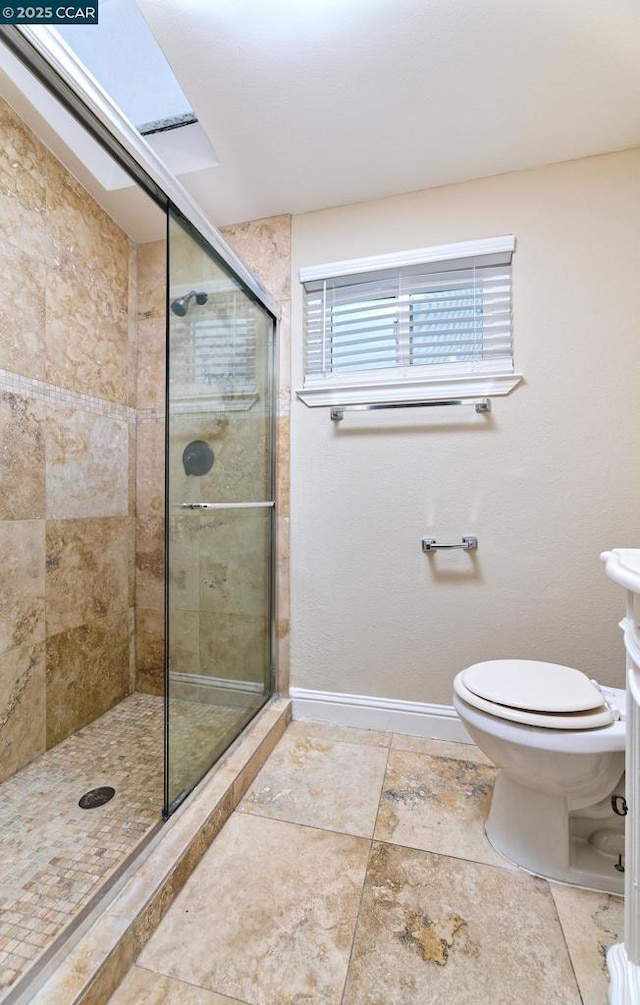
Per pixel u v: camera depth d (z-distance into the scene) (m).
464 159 1.53
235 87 1.26
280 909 0.97
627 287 1.49
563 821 1.06
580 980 0.83
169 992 0.81
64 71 0.79
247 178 1.62
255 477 1.70
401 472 1.71
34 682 1.53
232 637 1.55
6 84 1.33
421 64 1.18
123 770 1.46
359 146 1.47
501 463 1.60
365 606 1.75
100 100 0.87
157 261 2.03
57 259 1.61
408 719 1.70
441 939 0.91
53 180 1.58
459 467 1.65
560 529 1.55
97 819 1.22
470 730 1.14
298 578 1.83
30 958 0.82
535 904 0.99
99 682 1.84
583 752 0.97
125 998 0.80
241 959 0.87
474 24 1.09
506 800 1.15
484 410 1.61
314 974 0.84
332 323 1.80
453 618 1.66
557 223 1.55
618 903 1.00
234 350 1.52
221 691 1.47
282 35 1.12
